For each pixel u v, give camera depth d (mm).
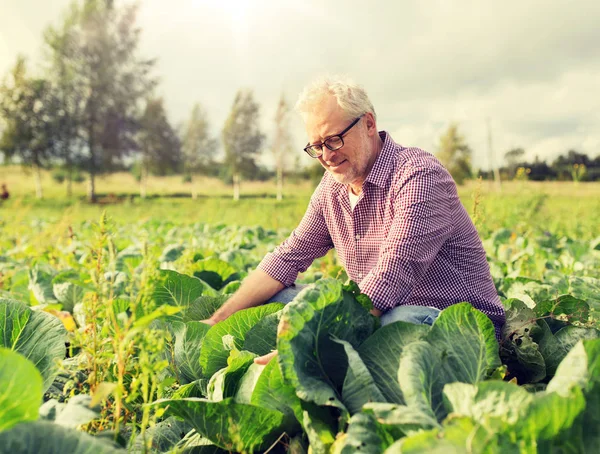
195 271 4785
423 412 1583
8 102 57375
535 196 13414
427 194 2656
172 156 69125
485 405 1539
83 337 1984
